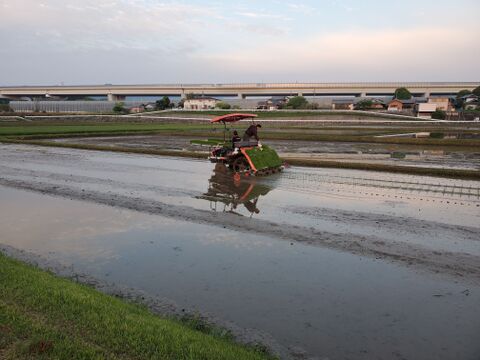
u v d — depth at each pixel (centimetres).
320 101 11594
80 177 1672
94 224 1036
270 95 13062
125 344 438
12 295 538
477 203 1246
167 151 2522
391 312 612
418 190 1435
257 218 1082
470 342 536
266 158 1772
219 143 2112
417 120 7194
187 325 557
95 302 538
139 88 12825
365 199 1299
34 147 2925
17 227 1008
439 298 653
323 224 1027
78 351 412
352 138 3438
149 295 664
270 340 538
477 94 10738
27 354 402
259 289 687
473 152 2669
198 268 772
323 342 536
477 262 786
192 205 1218
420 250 848
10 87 13150
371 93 12169
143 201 1256
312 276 736
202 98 11894
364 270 759
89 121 7206
